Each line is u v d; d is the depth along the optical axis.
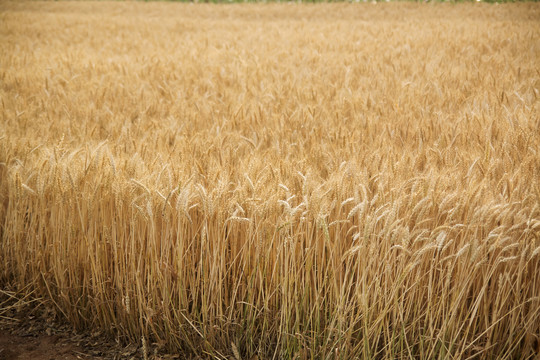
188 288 3.08
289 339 2.87
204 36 14.45
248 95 6.27
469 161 3.29
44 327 3.31
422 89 6.21
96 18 20.19
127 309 2.84
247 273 2.88
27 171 3.29
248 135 4.57
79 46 12.54
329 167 3.30
